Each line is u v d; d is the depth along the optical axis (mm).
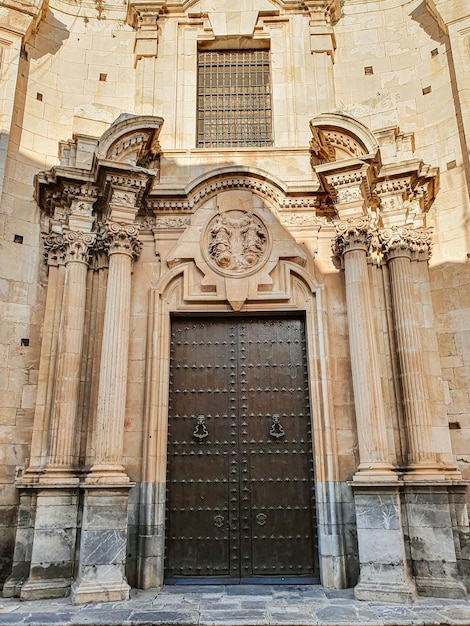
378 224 10953
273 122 12188
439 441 9711
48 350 10180
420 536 8945
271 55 12695
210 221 11102
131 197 10461
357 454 9766
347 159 10234
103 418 9273
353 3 13273
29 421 10070
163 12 12984
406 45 12719
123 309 9930
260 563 9570
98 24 13102
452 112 11656
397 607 7738
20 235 10852
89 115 11719
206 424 10266
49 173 10562
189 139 12055
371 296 10414
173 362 10609
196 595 8500
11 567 9305
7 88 11273
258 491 9922
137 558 9250
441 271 10938
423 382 9781
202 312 10656
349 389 10117
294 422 10266
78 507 9148
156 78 12461
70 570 8828
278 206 11172
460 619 7113
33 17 11930
